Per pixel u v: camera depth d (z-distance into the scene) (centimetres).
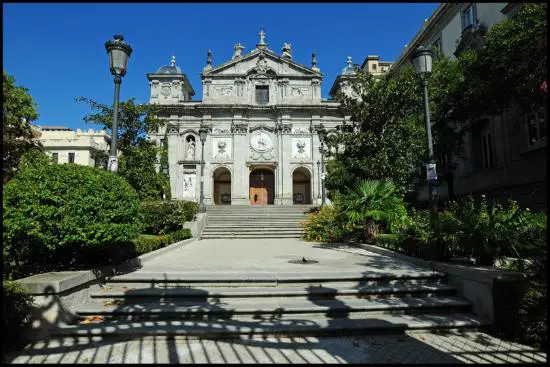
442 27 2483
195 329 534
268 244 1561
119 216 663
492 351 495
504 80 1304
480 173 2036
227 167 3469
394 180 1316
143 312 578
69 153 4309
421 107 1638
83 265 729
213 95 3588
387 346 510
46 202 598
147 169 1973
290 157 3509
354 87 1388
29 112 1413
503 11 1808
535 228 691
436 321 577
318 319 585
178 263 936
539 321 508
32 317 527
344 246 1444
